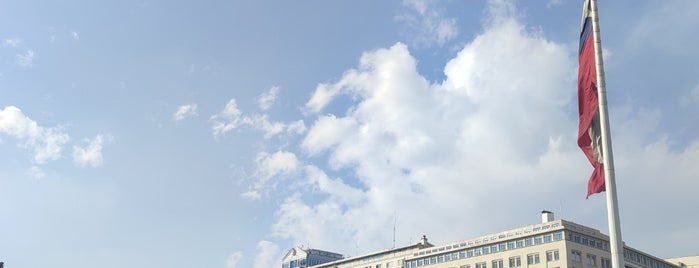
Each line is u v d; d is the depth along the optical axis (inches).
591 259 4667.8
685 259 6530.5
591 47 1540.4
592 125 1525.6
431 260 5447.8
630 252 5329.7
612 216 1379.2
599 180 1489.9
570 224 4650.6
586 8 1581.0
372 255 6161.4
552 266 4517.7
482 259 5012.3
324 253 7357.3
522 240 4805.6
